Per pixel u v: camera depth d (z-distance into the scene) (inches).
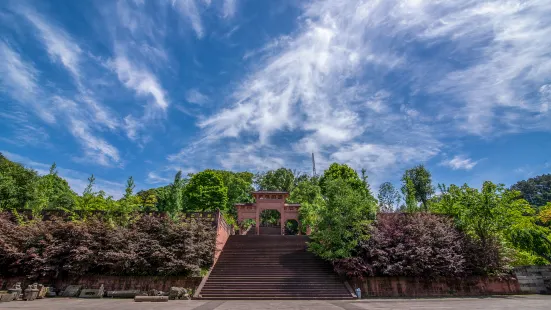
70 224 848.3
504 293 834.8
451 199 1051.3
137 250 813.9
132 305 590.9
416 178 2174.0
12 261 804.6
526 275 865.5
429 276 807.7
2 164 1347.2
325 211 927.7
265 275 826.8
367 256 831.1
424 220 936.9
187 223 903.1
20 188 1232.8
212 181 1813.5
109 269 810.8
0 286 781.3
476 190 946.7
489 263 838.5
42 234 844.6
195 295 722.2
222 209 1763.0
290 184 2346.2
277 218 2059.5
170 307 558.9
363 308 549.6
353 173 1713.8
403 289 801.6
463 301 676.1
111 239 820.6
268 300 695.7
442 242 858.8
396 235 871.1
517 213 922.1
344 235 863.7
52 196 1343.5
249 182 2465.6
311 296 726.5
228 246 1051.3
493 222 890.1
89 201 1031.0
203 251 845.8
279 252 995.3
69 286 761.0
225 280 797.9
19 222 917.2
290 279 803.4
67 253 813.9
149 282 788.0
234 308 547.5
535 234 909.2
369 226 875.4
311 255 965.2
